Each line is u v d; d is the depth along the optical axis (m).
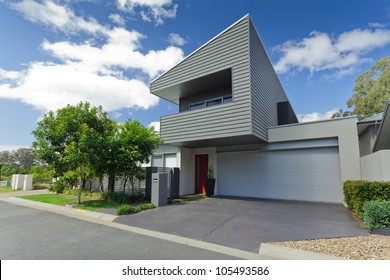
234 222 5.89
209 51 9.68
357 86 25.58
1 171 28.03
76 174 11.43
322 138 9.23
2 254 3.79
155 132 10.37
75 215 7.20
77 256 3.71
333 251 3.68
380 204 4.67
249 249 4.05
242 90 8.34
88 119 10.21
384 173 5.72
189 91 11.80
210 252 3.93
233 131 8.35
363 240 4.12
